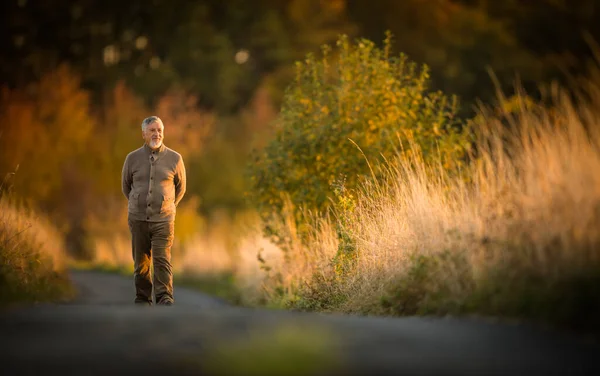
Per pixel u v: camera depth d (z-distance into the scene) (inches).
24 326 341.1
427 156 776.3
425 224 512.1
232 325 348.8
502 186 493.4
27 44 3262.8
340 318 394.3
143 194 627.8
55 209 2078.0
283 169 831.1
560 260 401.1
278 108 2751.0
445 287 462.3
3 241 650.2
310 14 3142.2
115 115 2498.8
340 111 821.9
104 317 374.9
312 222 763.4
